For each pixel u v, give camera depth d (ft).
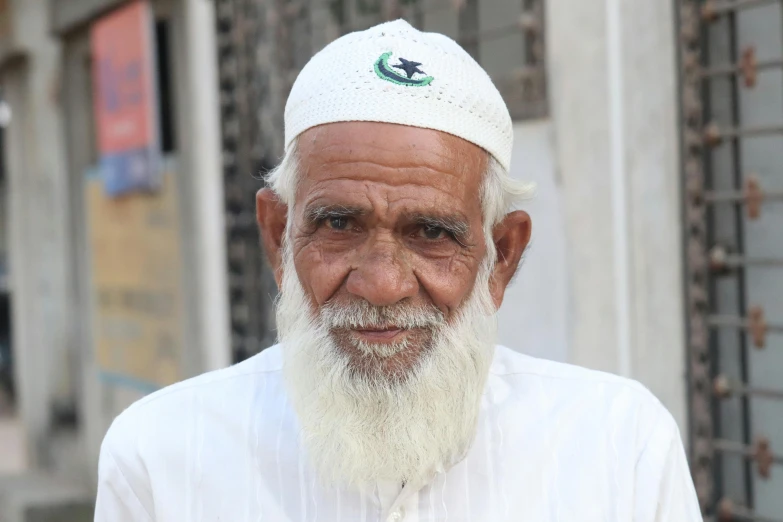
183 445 4.46
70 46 18.25
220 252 13.44
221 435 4.47
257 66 12.82
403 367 4.01
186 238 14.21
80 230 18.86
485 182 4.10
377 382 3.99
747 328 7.38
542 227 8.69
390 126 3.83
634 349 7.80
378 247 3.90
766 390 7.30
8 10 20.01
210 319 13.70
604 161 7.95
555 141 8.46
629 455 4.34
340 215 3.91
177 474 4.41
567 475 4.30
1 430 28.68
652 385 7.79
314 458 4.14
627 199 7.80
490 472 4.30
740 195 7.35
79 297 19.30
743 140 7.68
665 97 7.61
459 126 3.92
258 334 13.07
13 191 21.53
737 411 7.84
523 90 8.79
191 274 14.17
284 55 12.14
